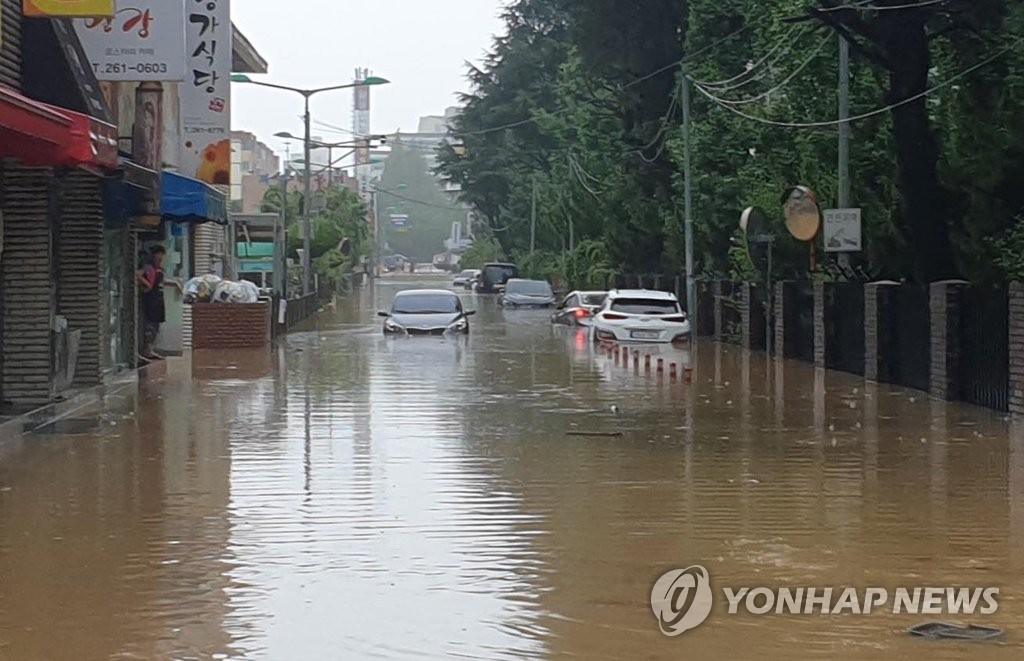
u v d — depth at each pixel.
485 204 92.88
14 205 19.47
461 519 11.92
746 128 37.38
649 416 20.00
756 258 36.59
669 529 11.52
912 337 24.86
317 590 9.46
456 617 8.77
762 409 21.09
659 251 55.88
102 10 19.05
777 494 13.21
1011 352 20.05
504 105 82.94
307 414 20.00
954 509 12.44
